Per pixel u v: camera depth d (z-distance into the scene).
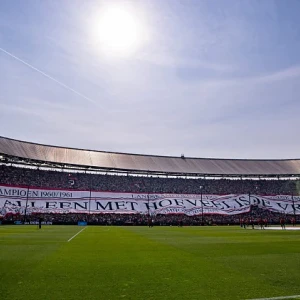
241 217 83.50
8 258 16.06
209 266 13.80
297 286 10.09
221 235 35.47
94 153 91.50
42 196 74.69
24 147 79.94
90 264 14.26
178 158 100.38
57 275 11.74
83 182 86.69
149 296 8.93
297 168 100.50
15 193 71.44
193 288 9.81
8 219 66.31
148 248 21.16
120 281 10.78
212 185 97.00
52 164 82.19
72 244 23.58
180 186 94.75
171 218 79.25
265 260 15.69
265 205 88.50
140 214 78.69
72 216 73.19
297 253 18.66
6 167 79.38
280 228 54.16
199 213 82.56
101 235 34.34
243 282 10.62
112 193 82.44
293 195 92.88
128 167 88.25
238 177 100.12
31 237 30.33
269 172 97.44
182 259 15.96
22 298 8.75
